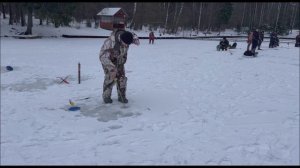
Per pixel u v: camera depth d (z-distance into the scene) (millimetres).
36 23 47156
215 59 20125
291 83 13016
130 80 12453
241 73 14984
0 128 7000
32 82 11977
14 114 7988
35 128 7035
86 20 56125
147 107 8664
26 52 22281
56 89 10898
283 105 9398
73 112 8180
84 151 5895
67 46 28312
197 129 7078
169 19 64375
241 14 84438
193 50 26578
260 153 5898
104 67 8656
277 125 7480
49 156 5664
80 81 12242
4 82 11922
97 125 7270
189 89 11117
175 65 17000
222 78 13531
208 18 72125
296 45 33250
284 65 18219
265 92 11164
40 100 9391
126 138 6520
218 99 9852
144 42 37625
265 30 72250
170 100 9477
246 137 6660
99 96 9812
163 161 5516
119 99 9078
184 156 5723
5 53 21281
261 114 8367
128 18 61062
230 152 5914
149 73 14219
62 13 39312
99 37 42750
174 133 6820
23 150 5898
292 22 85875
